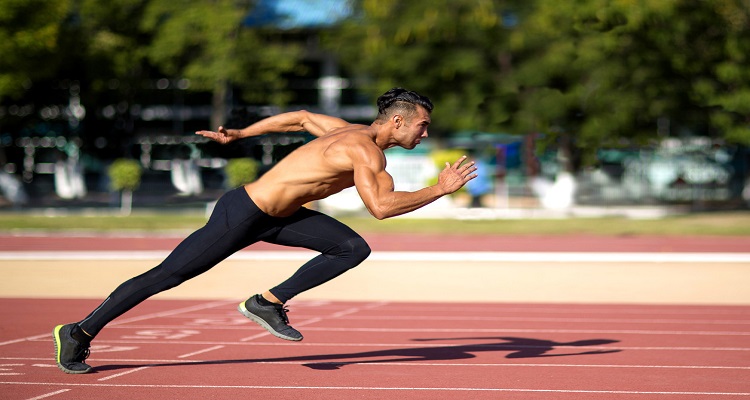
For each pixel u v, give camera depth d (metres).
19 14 59.59
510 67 58.66
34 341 15.84
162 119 81.25
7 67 60.47
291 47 71.31
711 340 16.44
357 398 11.18
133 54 71.88
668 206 63.88
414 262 32.66
